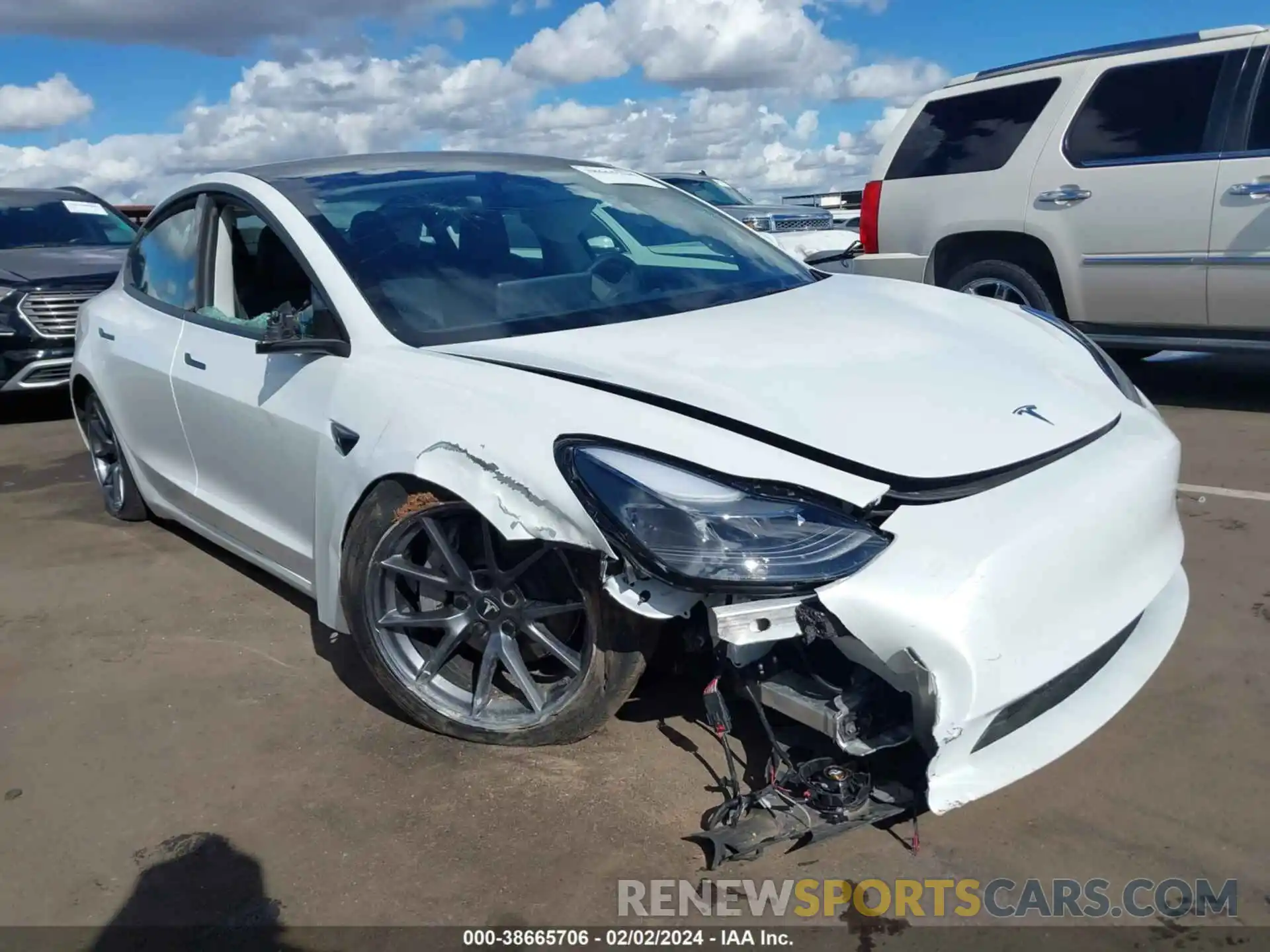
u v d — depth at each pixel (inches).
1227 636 131.2
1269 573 148.6
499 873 96.3
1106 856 94.2
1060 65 249.1
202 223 158.7
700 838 94.4
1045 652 90.5
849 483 91.4
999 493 94.3
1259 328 226.4
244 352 141.9
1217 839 95.5
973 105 264.1
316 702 129.7
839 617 86.4
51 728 127.8
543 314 125.4
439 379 111.2
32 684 139.6
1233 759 106.6
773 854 96.7
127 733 125.5
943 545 88.8
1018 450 98.7
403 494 111.0
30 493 233.5
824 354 111.3
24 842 105.7
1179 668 124.4
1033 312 141.5
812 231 463.2
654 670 112.3
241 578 171.9
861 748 89.9
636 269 139.9
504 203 145.9
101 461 206.8
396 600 116.3
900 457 94.0
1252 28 222.2
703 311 127.5
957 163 265.4
